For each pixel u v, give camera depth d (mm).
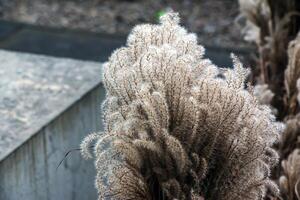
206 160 1741
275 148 2547
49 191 2629
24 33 4875
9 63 3088
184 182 1745
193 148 1739
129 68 1795
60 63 3094
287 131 2504
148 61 1732
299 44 2537
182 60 1718
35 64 3078
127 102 1786
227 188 1764
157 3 5309
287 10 2988
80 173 2789
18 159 2453
